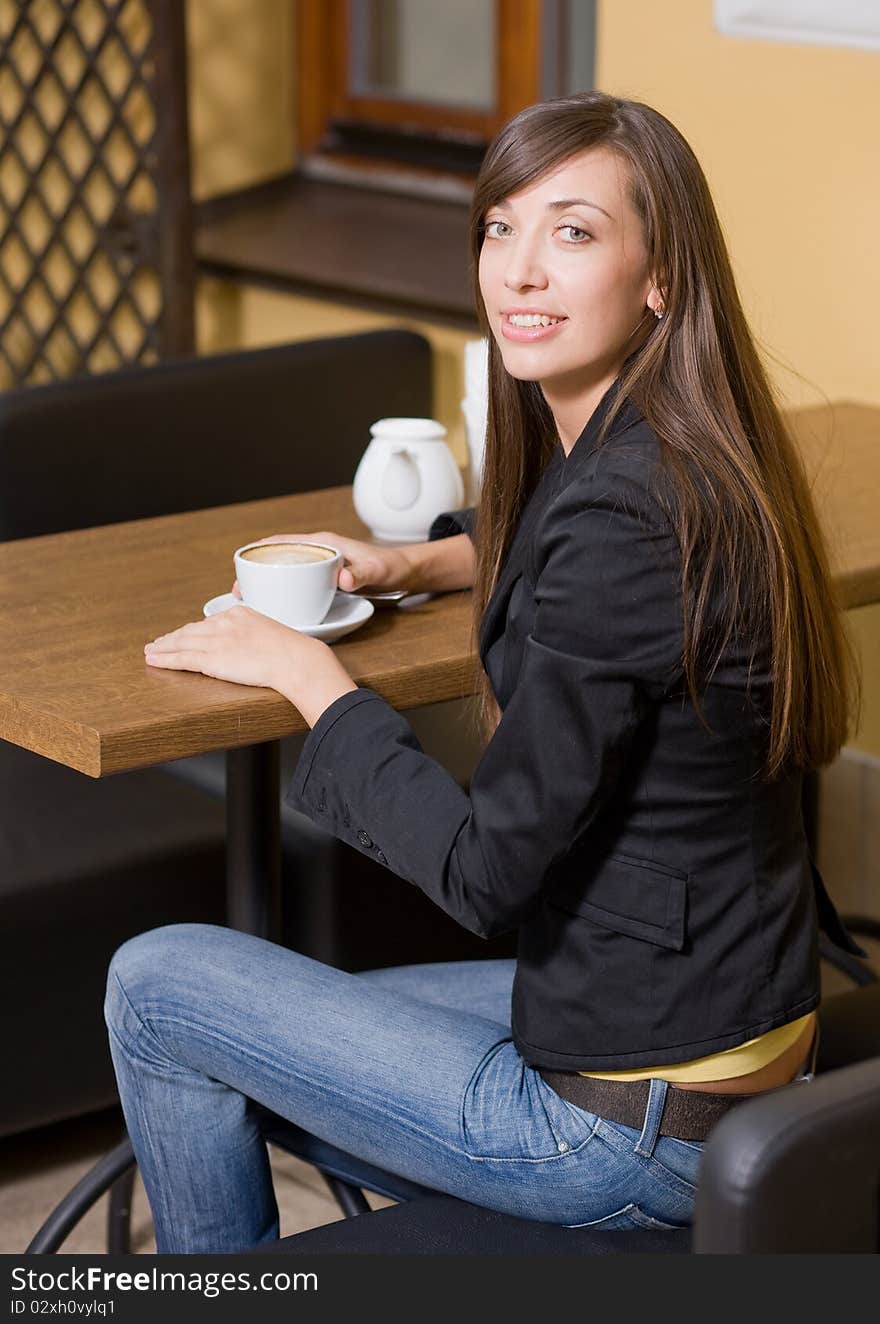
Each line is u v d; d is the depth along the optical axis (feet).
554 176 4.39
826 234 9.12
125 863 7.00
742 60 9.25
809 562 4.48
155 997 4.78
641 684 4.13
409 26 12.83
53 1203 7.04
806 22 8.87
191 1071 4.83
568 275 4.41
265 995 4.72
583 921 4.33
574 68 11.76
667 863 4.26
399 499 6.32
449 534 6.11
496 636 4.78
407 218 12.67
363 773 4.50
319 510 6.88
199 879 7.17
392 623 5.51
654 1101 4.28
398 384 9.31
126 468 8.39
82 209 13.33
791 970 4.37
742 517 4.18
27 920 6.78
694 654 4.10
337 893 7.22
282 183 13.58
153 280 13.35
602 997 4.30
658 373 4.38
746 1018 4.28
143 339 13.08
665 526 4.10
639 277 4.43
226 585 5.84
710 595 4.12
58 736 4.62
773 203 9.33
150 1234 6.88
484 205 4.57
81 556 6.17
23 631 5.34
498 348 4.92
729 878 4.30
